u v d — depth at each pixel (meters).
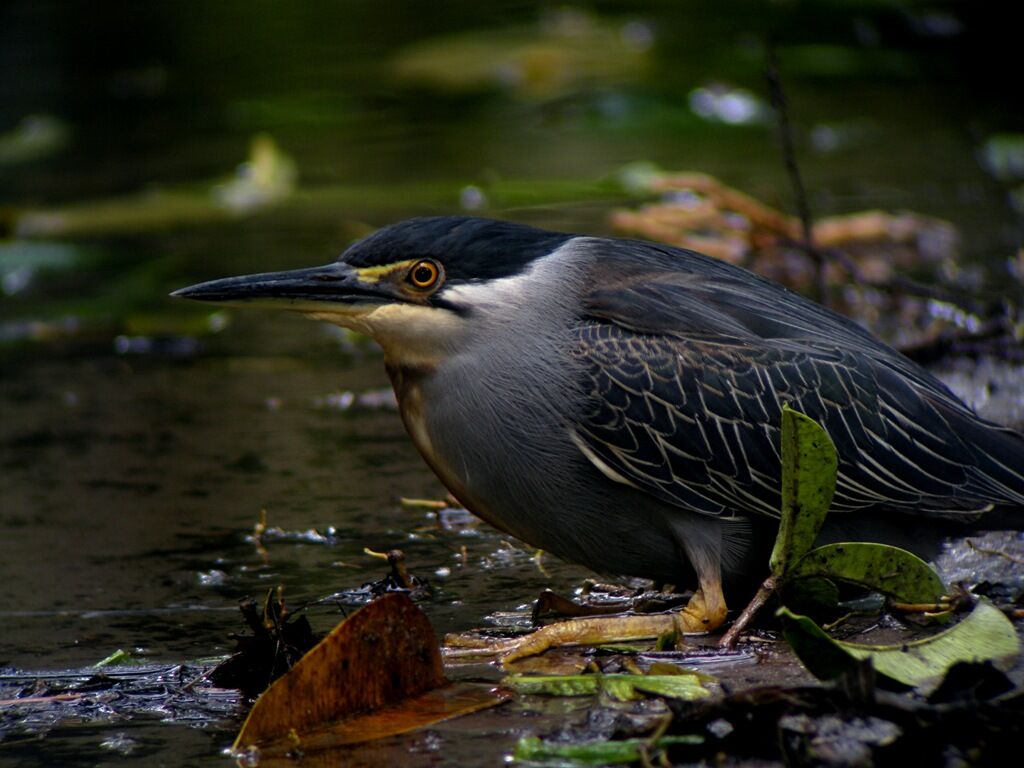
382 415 14.24
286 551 10.74
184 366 16.44
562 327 9.22
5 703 8.09
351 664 7.64
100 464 13.05
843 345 9.42
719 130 25.14
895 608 8.82
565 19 33.41
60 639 9.17
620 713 7.38
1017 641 7.79
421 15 34.81
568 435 9.05
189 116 28.11
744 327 9.41
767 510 9.06
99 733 7.66
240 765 7.12
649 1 35.12
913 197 20.81
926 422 9.23
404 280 9.20
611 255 9.69
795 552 8.38
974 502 9.16
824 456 8.13
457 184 21.91
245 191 22.56
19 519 11.64
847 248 18.44
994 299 15.98
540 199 20.50
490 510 9.42
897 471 9.13
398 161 24.06
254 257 19.45
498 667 8.37
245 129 27.27
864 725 6.83
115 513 11.73
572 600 9.71
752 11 33.91
